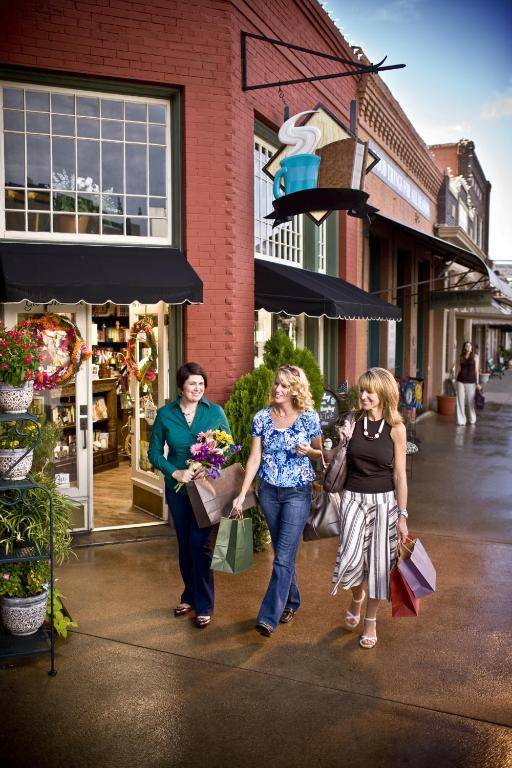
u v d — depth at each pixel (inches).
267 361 303.6
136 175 285.1
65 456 278.2
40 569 179.5
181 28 278.2
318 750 140.5
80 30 263.4
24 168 269.0
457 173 1059.3
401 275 665.6
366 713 154.1
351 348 457.7
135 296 248.8
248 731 146.5
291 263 395.9
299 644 187.8
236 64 292.5
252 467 193.2
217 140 286.8
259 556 261.7
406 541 182.2
